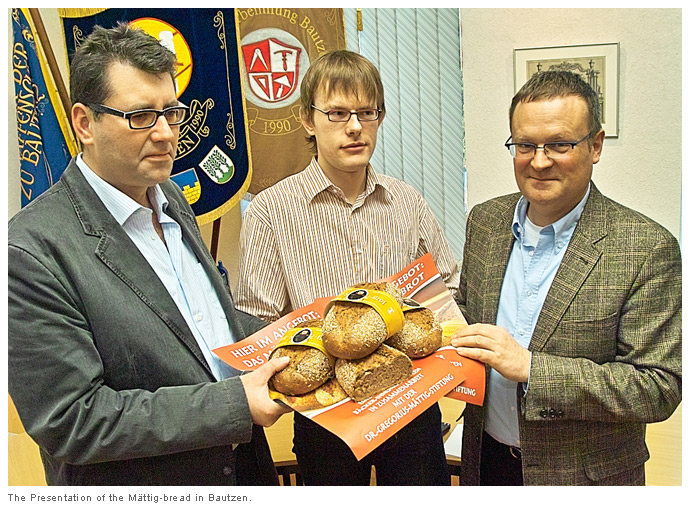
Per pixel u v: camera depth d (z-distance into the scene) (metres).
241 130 2.27
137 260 1.10
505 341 1.17
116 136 1.04
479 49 2.50
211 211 2.22
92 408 1.00
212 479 1.16
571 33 2.40
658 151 2.42
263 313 1.42
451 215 2.84
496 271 1.32
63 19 1.99
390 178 1.56
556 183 1.14
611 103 2.42
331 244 1.44
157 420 1.02
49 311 0.99
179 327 1.11
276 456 1.60
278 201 1.43
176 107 1.10
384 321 1.07
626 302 1.16
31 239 1.01
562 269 1.19
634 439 1.26
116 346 1.05
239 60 2.25
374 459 1.45
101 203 1.09
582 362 1.16
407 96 2.72
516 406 1.27
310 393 1.08
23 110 1.94
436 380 1.11
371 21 2.64
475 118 2.56
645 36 2.35
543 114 1.11
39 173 1.97
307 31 2.45
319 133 1.38
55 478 1.16
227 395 1.06
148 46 1.05
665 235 1.15
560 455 1.21
